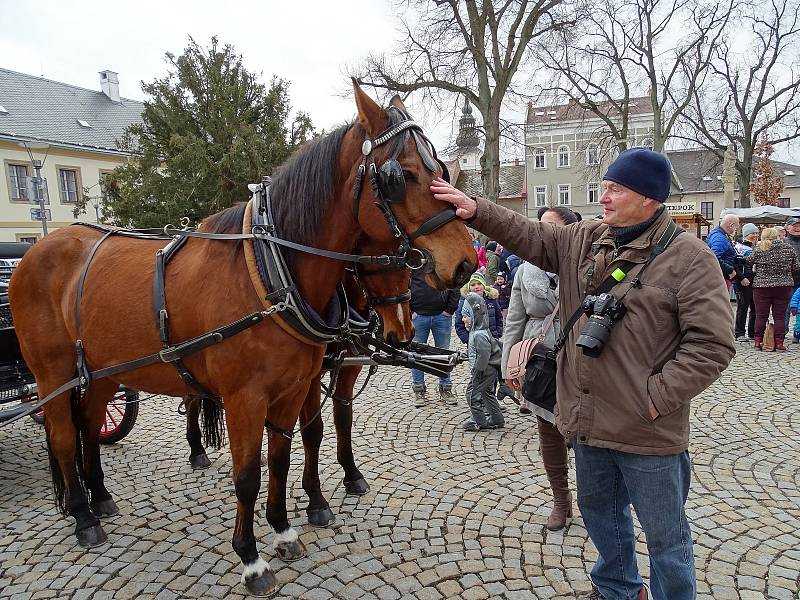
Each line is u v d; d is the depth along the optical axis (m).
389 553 2.90
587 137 36.81
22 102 27.75
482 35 16.72
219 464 4.20
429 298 5.14
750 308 8.41
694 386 1.72
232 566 2.84
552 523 3.07
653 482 1.88
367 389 6.14
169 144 15.45
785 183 47.78
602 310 1.86
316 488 3.25
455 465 4.02
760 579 2.58
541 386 2.91
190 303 2.53
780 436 4.37
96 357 2.88
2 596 2.63
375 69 17.66
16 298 3.12
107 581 2.74
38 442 4.85
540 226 2.19
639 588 2.23
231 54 16.41
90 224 3.40
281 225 2.48
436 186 2.05
